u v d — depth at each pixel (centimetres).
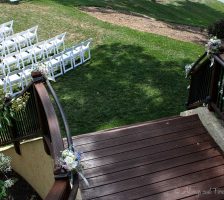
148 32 1237
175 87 841
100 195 418
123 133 524
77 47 980
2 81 854
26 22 1298
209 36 1289
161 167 459
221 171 453
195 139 511
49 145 442
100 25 1273
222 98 497
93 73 925
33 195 588
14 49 1140
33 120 495
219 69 498
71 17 1353
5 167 470
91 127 686
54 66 927
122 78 888
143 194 419
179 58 1013
